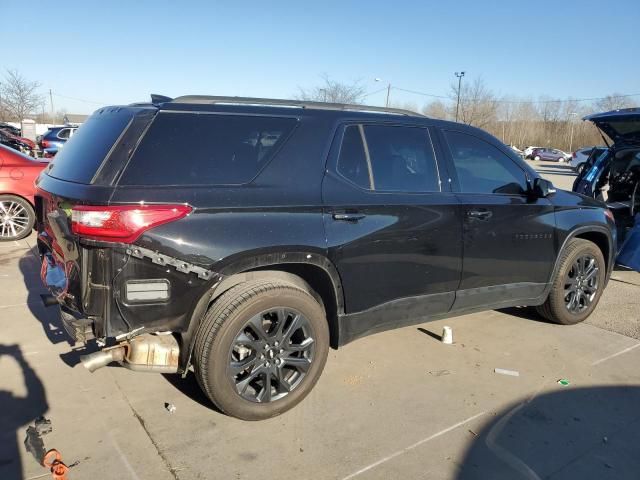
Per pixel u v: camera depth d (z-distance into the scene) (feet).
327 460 9.20
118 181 8.91
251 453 9.30
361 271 11.06
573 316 15.96
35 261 21.34
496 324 16.12
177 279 9.08
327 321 11.34
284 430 10.03
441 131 13.10
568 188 72.23
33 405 10.46
